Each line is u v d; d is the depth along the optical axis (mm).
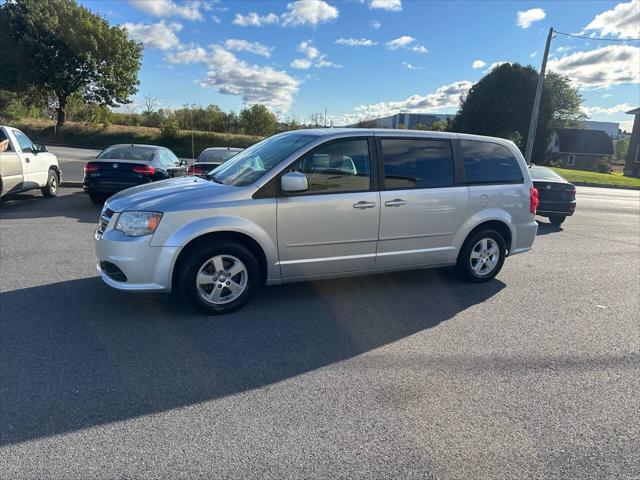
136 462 2436
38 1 36625
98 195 10461
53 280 5266
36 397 2992
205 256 4254
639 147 46156
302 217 4535
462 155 5449
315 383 3318
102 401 2982
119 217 4203
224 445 2600
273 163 4551
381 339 4109
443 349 3955
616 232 10430
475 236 5605
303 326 4309
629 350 4062
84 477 2311
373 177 4875
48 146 35812
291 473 2400
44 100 41188
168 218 4102
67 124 40094
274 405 3018
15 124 39031
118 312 4426
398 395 3191
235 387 3225
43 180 11188
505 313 4879
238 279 4504
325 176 4648
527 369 3645
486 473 2463
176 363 3520
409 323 4504
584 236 9734
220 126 45125
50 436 2617
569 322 4691
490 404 3121
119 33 39531
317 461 2498
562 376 3553
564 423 2939
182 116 44719
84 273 5555
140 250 4070
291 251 4586
